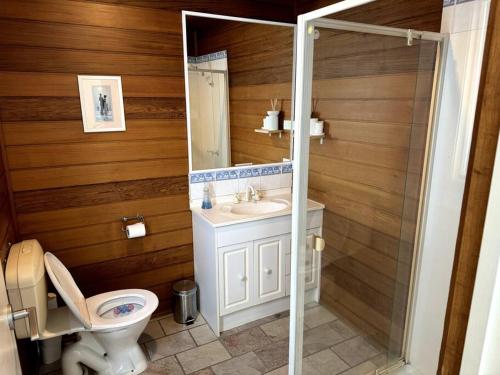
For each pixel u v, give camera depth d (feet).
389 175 6.17
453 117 5.41
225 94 8.46
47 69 6.66
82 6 6.73
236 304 8.02
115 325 6.15
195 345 7.65
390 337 6.84
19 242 6.68
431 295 6.15
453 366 1.89
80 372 6.54
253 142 9.06
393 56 5.59
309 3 8.46
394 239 6.39
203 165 8.54
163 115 7.85
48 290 7.29
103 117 7.26
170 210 8.36
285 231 8.24
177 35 7.68
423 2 5.67
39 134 6.81
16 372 4.00
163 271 8.58
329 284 6.02
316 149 5.30
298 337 5.89
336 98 5.24
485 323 1.69
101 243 7.77
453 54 5.29
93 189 7.47
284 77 9.12
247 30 8.43
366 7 6.35
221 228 7.41
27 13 6.36
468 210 1.70
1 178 6.14
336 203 5.72
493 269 1.61
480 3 4.85
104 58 7.07
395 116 5.94
